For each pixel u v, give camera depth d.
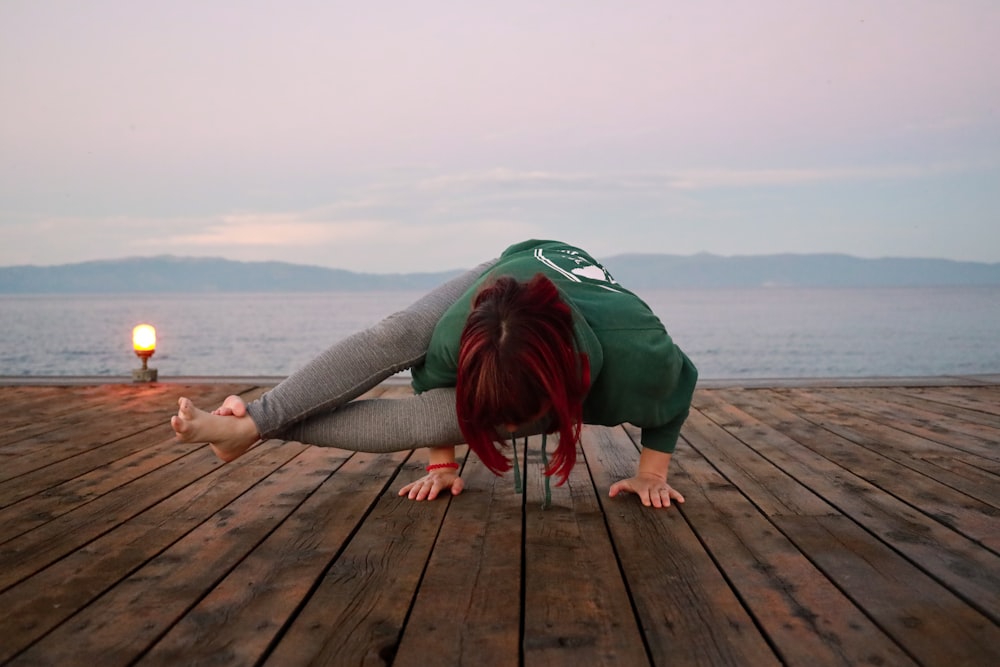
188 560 1.76
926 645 1.34
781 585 1.61
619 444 3.10
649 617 1.46
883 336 65.56
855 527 2.01
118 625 1.41
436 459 2.31
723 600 1.54
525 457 2.80
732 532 1.96
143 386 4.82
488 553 1.80
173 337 66.81
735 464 2.73
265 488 2.39
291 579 1.64
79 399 4.29
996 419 3.66
